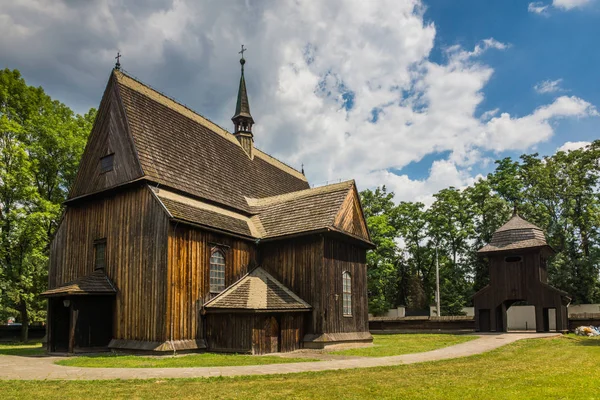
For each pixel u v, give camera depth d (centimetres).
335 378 1334
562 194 4894
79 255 2473
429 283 5922
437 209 5609
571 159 5000
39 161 3625
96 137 2552
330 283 2508
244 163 3291
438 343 2530
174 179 2416
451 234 5447
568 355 1884
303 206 2727
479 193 5334
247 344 2095
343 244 2678
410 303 5712
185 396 1088
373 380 1296
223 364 1683
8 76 3619
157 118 2581
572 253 4794
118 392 1134
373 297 5222
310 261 2494
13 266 3192
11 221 3234
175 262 2122
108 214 2380
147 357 1919
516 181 5356
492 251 3431
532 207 4919
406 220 5859
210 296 2300
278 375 1395
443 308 5169
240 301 2206
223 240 2434
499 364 1627
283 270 2577
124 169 2347
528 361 1705
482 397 1057
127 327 2161
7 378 1355
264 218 2812
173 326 2066
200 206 2462
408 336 3231
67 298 2173
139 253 2189
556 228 4781
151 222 2177
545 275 3503
